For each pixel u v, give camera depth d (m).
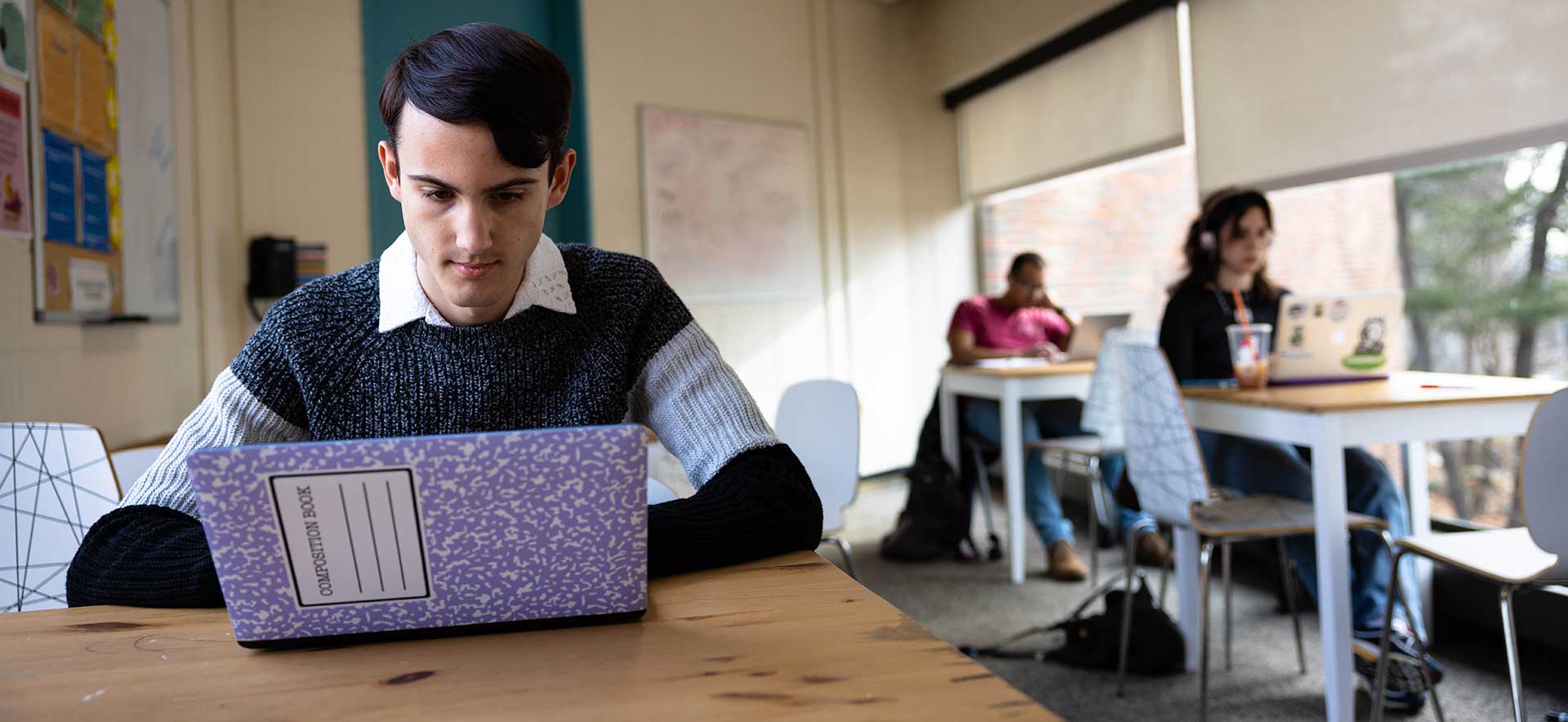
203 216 3.12
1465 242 6.71
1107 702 2.12
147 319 2.48
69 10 2.16
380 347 0.91
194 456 0.59
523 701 0.54
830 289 5.07
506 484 0.62
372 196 3.84
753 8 4.90
